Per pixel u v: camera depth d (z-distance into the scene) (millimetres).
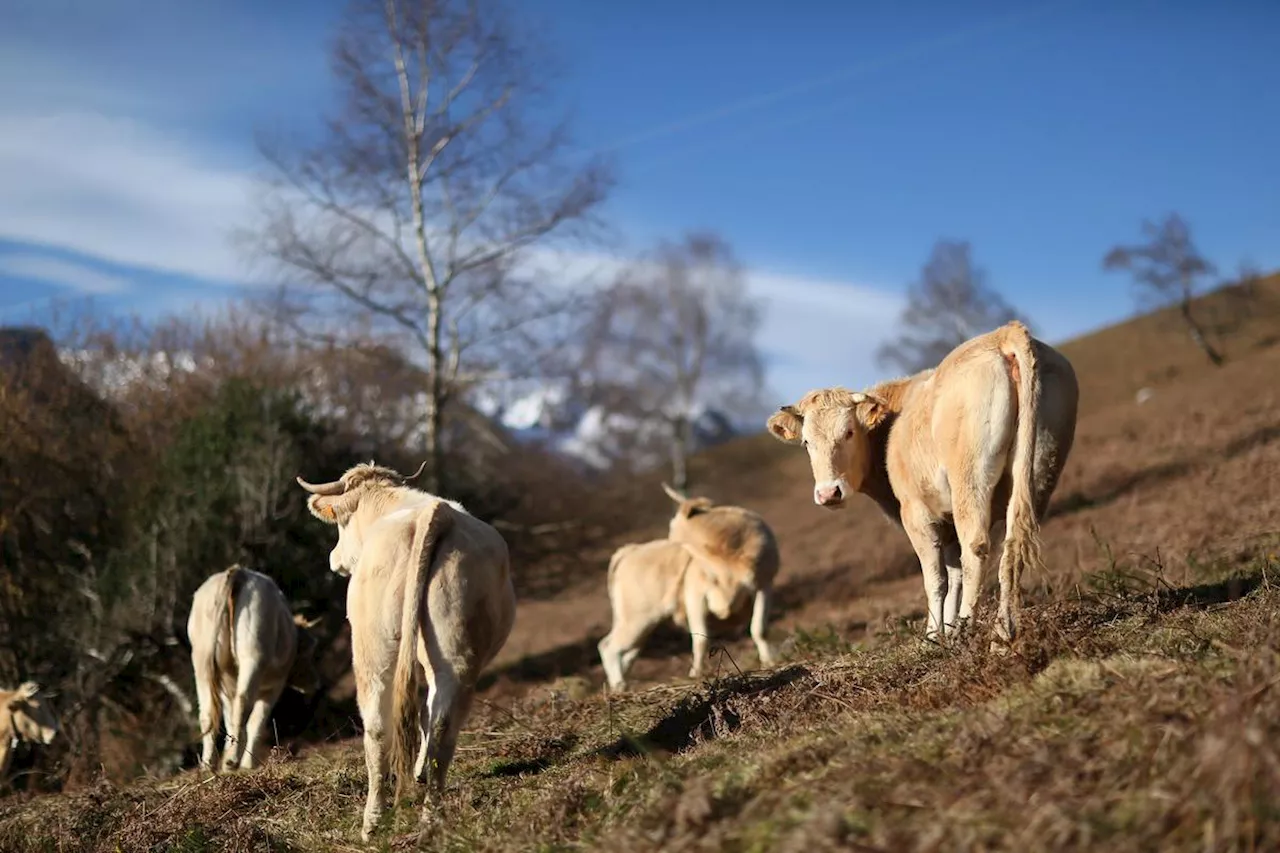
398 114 24344
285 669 12000
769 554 12695
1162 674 5254
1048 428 7363
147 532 18172
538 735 8820
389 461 24203
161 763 15945
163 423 22438
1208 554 11016
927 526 8453
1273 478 17125
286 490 18594
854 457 8781
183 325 25562
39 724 13844
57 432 20656
